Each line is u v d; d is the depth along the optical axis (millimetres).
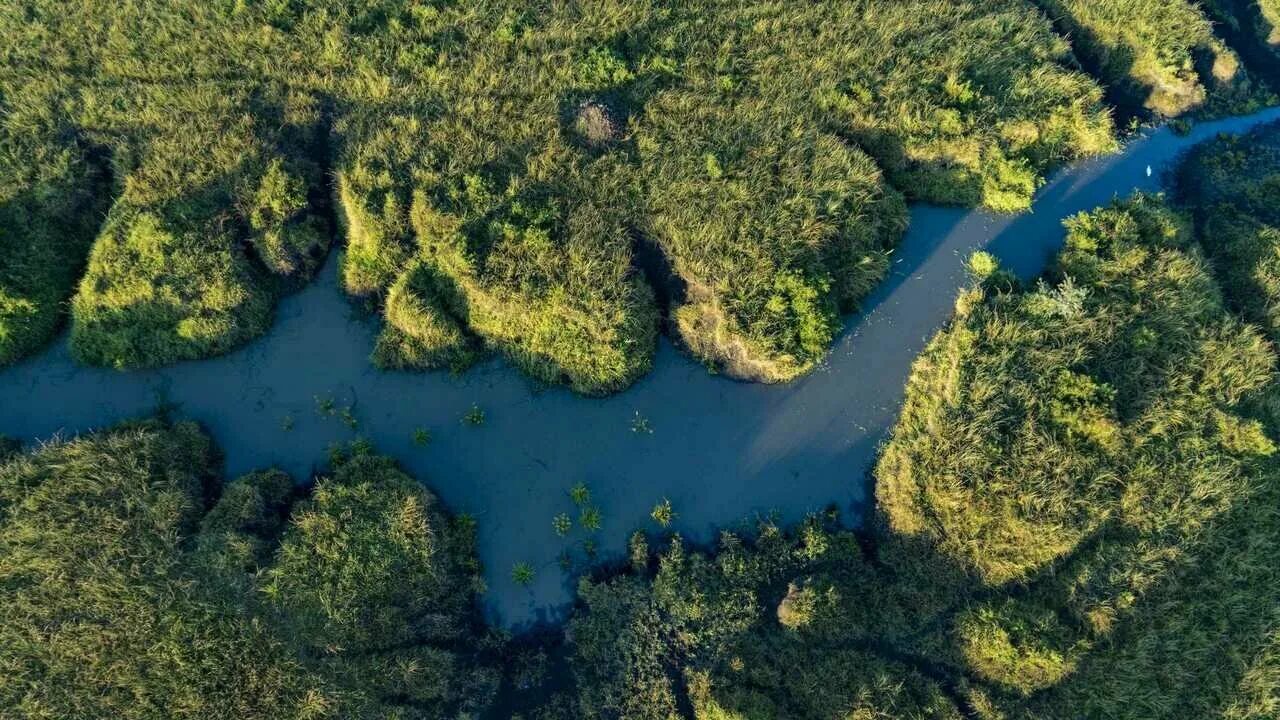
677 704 22953
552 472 26016
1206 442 25188
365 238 26859
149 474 23891
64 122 27797
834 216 27547
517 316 26391
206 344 26266
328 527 23625
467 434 26344
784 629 23734
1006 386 25625
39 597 21953
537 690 23438
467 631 23922
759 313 26500
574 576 24828
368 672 22391
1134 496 24562
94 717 20969
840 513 25859
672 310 27328
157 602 22047
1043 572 24141
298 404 26422
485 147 27797
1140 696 22938
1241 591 24031
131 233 26047
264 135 27859
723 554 24688
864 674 23141
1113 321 26547
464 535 24766
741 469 26250
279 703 21641
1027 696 23078
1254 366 26125
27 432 25547
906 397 26953
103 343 25922
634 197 27812
